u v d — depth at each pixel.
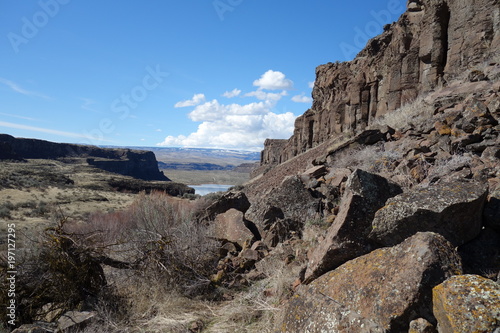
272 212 8.25
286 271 5.66
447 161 8.09
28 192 57.41
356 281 3.83
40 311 5.86
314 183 9.52
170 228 8.03
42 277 5.82
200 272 6.34
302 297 4.15
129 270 6.38
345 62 55.16
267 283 5.64
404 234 4.27
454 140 8.70
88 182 84.38
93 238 6.58
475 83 14.42
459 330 2.66
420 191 4.50
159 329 4.82
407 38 28.11
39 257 5.90
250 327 4.64
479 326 2.59
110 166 169.12
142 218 9.38
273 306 4.90
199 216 9.84
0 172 69.88
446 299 2.89
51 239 5.96
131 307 5.57
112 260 6.36
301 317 3.90
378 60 35.28
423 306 3.22
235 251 7.38
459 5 22.00
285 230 7.68
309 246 6.37
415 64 26.61
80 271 5.88
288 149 73.81
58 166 122.81
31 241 6.08
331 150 12.97
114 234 9.19
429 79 24.16
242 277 6.27
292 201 8.50
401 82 27.34
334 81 54.47
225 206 9.86
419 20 28.05
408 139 10.59
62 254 5.87
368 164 10.03
